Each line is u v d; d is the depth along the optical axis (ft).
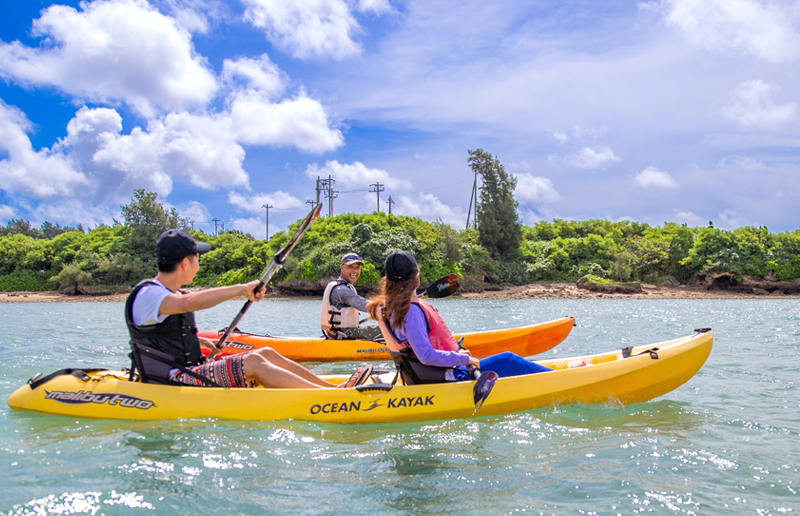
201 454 9.48
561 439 10.61
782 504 7.60
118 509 7.22
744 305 84.64
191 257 11.98
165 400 11.70
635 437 10.74
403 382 12.66
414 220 146.51
